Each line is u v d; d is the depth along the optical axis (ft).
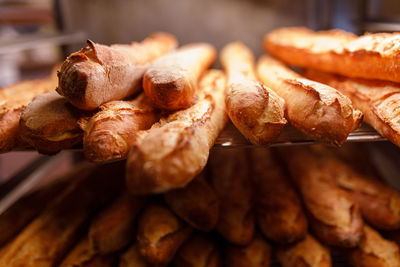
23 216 1.54
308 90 1.20
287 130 1.41
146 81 1.23
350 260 1.47
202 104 1.29
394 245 1.42
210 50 2.08
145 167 0.99
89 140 1.08
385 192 1.52
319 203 1.47
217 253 1.46
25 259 1.35
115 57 1.23
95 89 1.12
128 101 1.30
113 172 1.72
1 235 1.45
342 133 1.12
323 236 1.43
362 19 2.17
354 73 1.40
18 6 2.16
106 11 2.40
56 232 1.43
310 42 1.69
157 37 2.12
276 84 1.40
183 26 2.48
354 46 1.40
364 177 1.63
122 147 1.11
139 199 1.50
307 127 1.16
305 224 1.45
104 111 1.15
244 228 1.42
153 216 1.39
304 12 2.41
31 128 1.15
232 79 1.41
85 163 1.98
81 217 1.49
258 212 1.51
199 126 1.17
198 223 1.37
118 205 1.47
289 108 1.24
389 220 1.45
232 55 1.98
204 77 1.83
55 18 2.33
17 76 2.49
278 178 1.63
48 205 1.60
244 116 1.15
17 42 1.75
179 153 1.00
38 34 2.04
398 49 1.23
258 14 2.44
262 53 2.55
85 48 1.19
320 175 1.61
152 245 1.30
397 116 1.21
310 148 1.86
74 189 1.60
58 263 1.41
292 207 1.47
